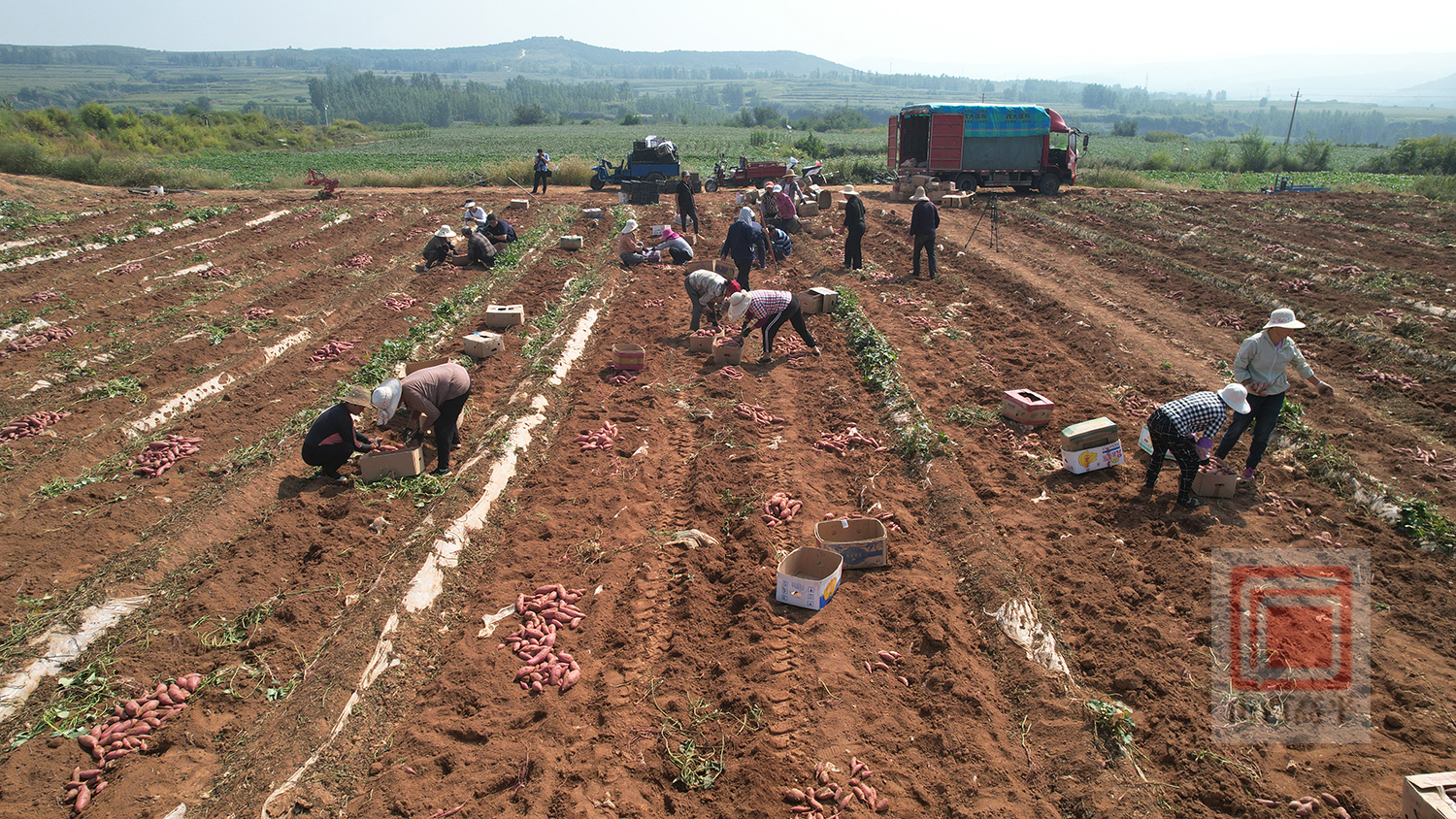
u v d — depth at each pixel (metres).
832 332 13.29
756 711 5.45
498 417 9.83
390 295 15.48
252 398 10.70
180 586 6.84
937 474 8.46
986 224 23.94
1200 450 7.61
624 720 5.45
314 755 5.17
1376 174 43.00
